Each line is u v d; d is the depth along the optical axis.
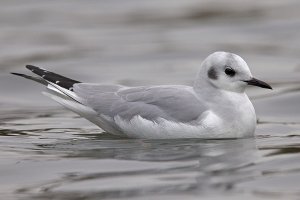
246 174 12.39
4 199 11.40
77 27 28.84
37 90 21.28
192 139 14.77
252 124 15.05
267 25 28.64
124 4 32.47
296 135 15.48
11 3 32.31
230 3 32.16
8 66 23.67
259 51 25.45
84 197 11.35
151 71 23.17
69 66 23.73
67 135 15.84
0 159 13.71
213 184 11.85
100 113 15.38
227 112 14.80
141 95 15.17
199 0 32.78
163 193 11.43
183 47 25.98
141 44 26.50
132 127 14.98
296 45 26.00
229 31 28.14
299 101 18.97
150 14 30.72
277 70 23.12
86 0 33.22
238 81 14.98
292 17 29.52
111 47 26.09
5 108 19.34
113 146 14.58
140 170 12.73
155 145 14.47
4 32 28.00
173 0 32.88
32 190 11.80
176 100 14.88
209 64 15.05
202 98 14.98
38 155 13.98
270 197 11.20
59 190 11.73
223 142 14.60
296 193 11.36
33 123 17.30
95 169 12.88
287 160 13.23
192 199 11.12
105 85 15.77
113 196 11.35
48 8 31.64
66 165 13.19
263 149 14.08
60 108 19.19
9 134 16.05
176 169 12.74
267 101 19.19
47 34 27.77
